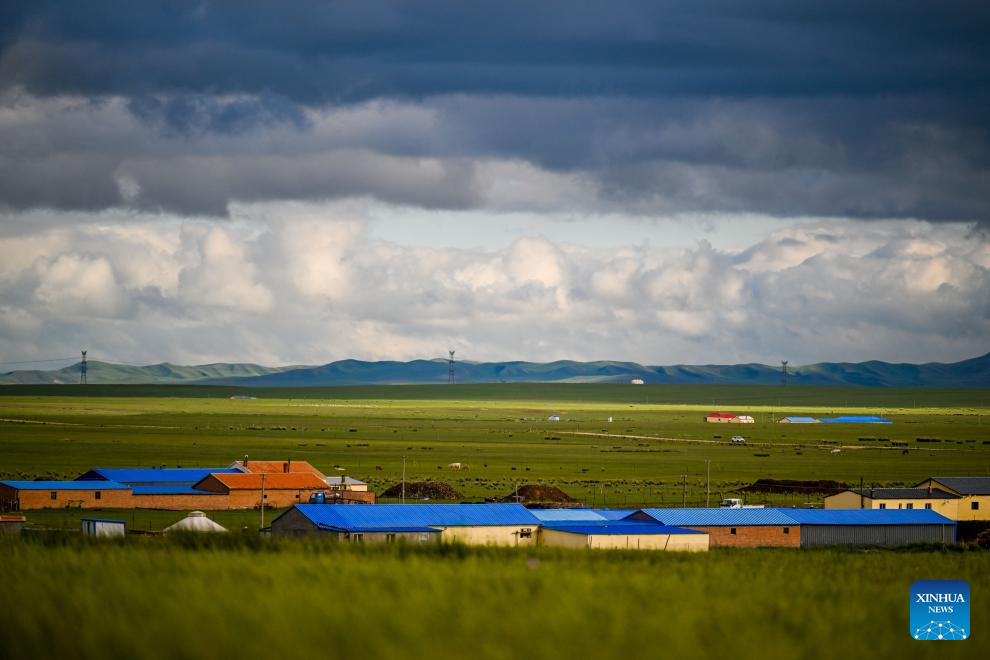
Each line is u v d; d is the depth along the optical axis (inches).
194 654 2790.4
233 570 4087.1
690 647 3006.9
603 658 2856.8
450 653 2832.2
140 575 3924.7
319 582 3809.1
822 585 4426.7
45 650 2861.7
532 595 3708.2
